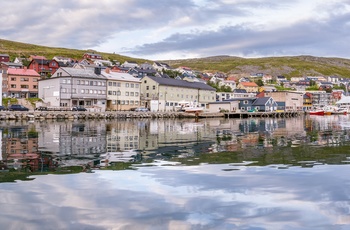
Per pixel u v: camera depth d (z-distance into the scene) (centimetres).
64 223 760
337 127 4541
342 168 1338
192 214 815
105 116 7762
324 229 725
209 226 742
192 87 11662
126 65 18812
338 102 15338
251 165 1424
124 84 10138
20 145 2280
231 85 19250
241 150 1970
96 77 9462
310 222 763
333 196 953
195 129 4225
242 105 11925
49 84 9212
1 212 826
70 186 1064
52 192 995
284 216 801
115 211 835
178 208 857
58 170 1328
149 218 789
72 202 903
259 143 2395
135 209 850
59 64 13525
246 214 814
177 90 11169
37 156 1734
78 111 7756
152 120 7338
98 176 1209
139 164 1466
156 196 957
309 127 4600
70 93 9044
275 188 1038
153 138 2864
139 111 9062
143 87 10862
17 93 9994
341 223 756
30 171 1308
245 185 1074
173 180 1145
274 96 13588
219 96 14938
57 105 8956
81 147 2161
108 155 1767
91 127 4591
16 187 1048
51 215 808
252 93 16138
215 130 4009
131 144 2356
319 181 1121
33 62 13112
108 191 1008
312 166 1389
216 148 2086
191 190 1019
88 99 9438
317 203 893
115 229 728
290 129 4156
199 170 1316
